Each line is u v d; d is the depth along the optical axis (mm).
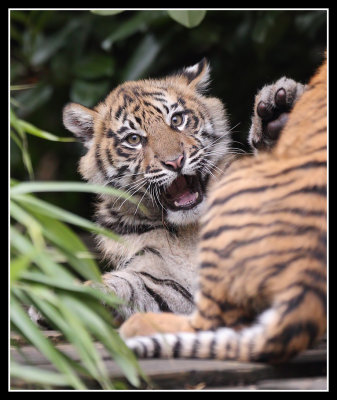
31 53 13914
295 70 14320
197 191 8945
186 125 9031
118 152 9070
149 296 8320
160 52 13812
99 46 14398
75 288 4988
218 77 14352
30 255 4371
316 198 5266
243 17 13422
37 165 15922
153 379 5285
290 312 5023
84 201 16641
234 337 5312
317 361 5410
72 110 9539
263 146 9203
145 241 8805
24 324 4871
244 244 5316
